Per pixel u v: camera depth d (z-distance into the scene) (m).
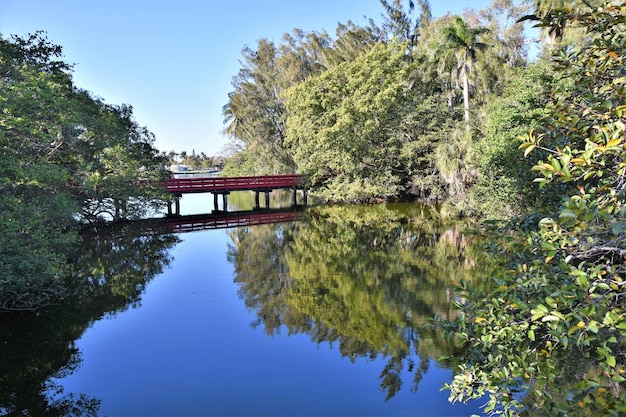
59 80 11.94
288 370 5.66
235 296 8.84
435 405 4.78
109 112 17.08
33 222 7.22
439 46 19.02
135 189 17.91
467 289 3.60
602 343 2.51
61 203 8.84
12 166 7.34
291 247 13.90
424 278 9.47
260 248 13.90
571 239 2.54
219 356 6.09
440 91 25.72
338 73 23.59
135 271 11.19
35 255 7.14
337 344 6.41
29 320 7.61
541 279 2.99
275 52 34.53
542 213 4.54
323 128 22.94
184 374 5.59
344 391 5.10
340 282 9.58
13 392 5.27
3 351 6.39
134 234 17.11
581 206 2.05
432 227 15.69
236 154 44.06
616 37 2.80
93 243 15.26
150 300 8.68
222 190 23.81
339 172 25.45
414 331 6.73
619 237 2.40
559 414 3.13
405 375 5.47
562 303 2.42
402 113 22.77
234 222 20.38
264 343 6.50
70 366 5.88
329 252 12.81
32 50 11.37
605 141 2.31
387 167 23.34
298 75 32.72
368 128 21.86
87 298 8.87
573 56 3.63
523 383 3.40
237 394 5.08
